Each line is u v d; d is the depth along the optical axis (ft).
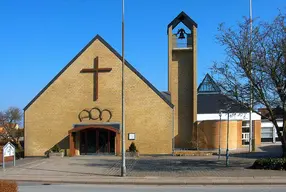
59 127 110.22
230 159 92.38
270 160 71.61
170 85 135.03
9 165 87.25
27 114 111.34
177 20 135.13
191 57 135.44
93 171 74.49
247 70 69.21
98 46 111.14
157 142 107.14
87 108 110.11
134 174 69.15
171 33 135.95
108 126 105.81
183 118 133.08
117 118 109.19
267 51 67.51
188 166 80.12
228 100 74.08
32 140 110.63
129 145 107.55
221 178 61.46
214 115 143.43
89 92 110.42
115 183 60.75
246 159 91.50
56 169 78.59
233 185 56.54
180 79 135.13
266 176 62.39
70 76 111.24
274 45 67.00
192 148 126.52
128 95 108.88
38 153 110.11
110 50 110.63
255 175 63.82
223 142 120.78
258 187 53.67
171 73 135.44
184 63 135.64
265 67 67.67
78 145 108.68
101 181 61.36
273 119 72.74
